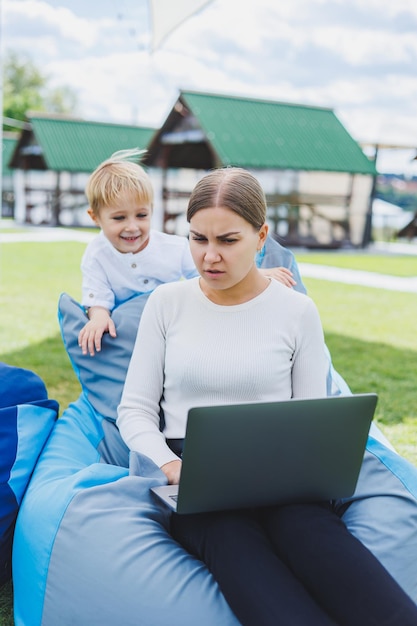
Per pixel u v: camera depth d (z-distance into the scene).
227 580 1.53
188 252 2.77
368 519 1.86
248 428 1.52
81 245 14.73
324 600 1.48
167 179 18.55
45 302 7.30
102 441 2.32
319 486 1.67
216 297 1.89
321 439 1.61
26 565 1.79
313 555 1.51
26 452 2.09
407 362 5.22
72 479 1.90
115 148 21.81
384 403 4.12
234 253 1.75
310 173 16.50
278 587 1.46
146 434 1.89
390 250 17.38
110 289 2.67
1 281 8.74
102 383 2.43
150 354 1.95
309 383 1.91
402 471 2.03
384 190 26.56
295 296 1.92
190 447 1.50
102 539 1.70
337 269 11.92
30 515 1.85
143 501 1.81
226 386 1.85
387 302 8.20
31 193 23.48
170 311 1.93
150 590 1.61
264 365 1.85
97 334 2.44
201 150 18.70
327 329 6.44
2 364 2.34
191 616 1.57
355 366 5.04
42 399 2.36
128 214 2.50
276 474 1.61
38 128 21.52
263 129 16.16
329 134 16.84
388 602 1.42
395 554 1.79
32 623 1.73
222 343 1.87
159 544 1.70
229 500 1.60
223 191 1.73
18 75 48.47
